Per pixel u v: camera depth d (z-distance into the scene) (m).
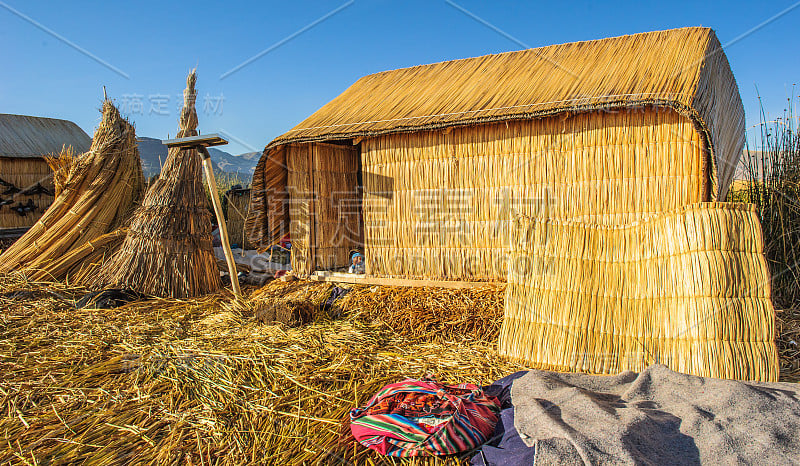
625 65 4.66
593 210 4.30
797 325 4.04
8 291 5.56
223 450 2.55
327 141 5.82
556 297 3.65
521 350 3.58
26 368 3.59
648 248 3.54
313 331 4.22
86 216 6.75
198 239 6.09
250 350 3.76
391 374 3.40
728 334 3.07
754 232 3.23
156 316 4.94
